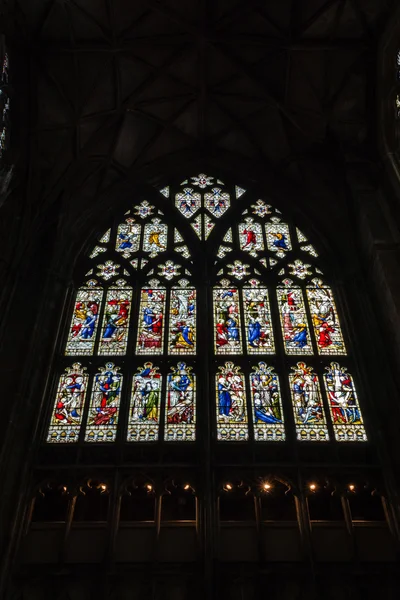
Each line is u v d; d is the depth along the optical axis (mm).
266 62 17047
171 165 19375
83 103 16906
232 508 11562
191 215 18375
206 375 13391
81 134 17438
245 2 15828
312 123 17703
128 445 12227
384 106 15992
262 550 10492
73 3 15062
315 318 15125
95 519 11344
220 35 16484
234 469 11672
